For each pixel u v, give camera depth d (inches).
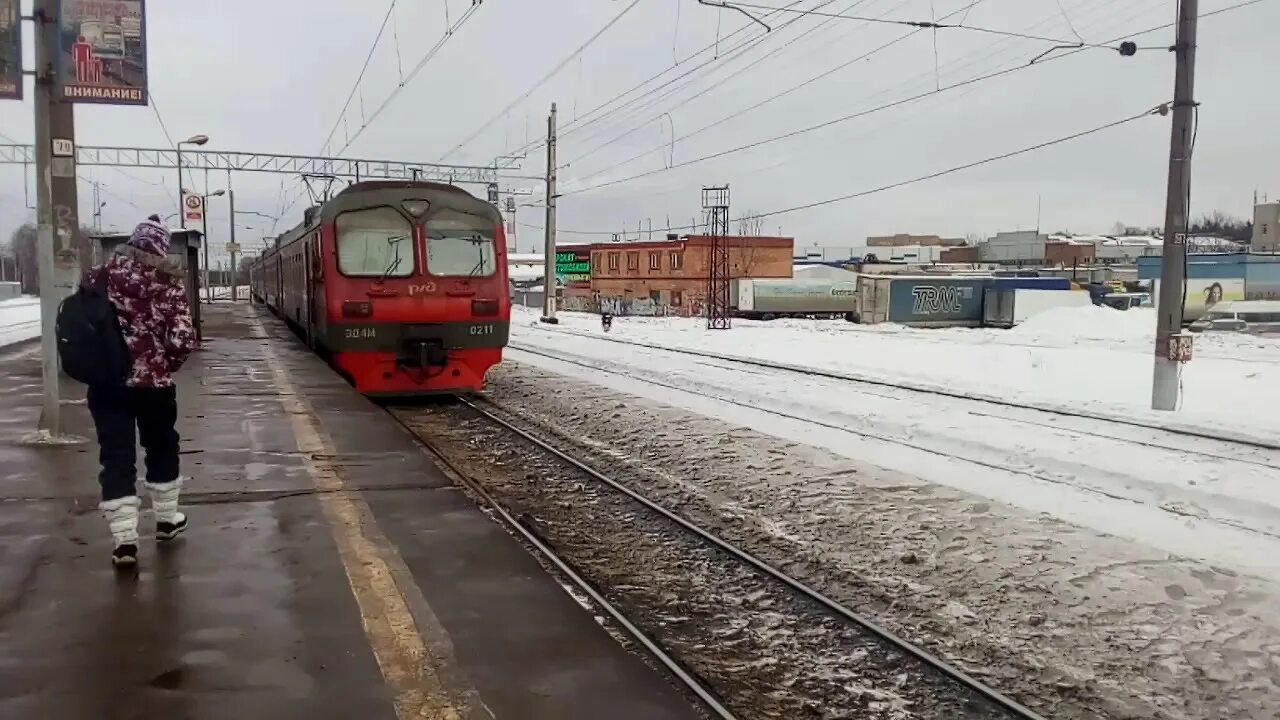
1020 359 971.9
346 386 497.7
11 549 205.6
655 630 223.3
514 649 170.9
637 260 2657.5
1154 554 279.4
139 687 143.6
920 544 294.7
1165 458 417.1
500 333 585.0
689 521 326.6
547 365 887.7
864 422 527.8
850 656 211.0
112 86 322.7
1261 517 324.8
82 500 245.4
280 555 207.9
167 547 210.5
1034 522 314.7
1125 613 236.5
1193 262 1914.4
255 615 173.5
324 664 154.9
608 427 522.3
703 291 2437.3
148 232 190.1
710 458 426.9
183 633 164.1
